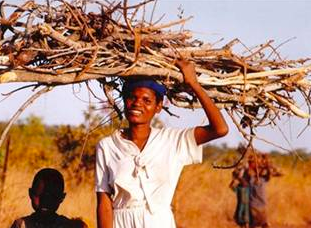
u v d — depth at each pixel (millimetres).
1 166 15094
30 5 5227
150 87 5297
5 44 5082
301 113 6012
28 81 5070
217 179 19109
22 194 13109
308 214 19844
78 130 17891
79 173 17328
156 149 5250
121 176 5195
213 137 5242
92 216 14758
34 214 5797
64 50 5133
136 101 5285
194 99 5867
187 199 17766
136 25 5488
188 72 5340
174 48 5492
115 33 5340
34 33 5129
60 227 5801
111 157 5293
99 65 5277
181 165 5301
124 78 5414
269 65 5926
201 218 17391
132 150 5246
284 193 20266
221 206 18328
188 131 5293
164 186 5227
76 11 5316
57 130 18266
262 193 16906
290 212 19812
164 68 5352
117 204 5270
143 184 5199
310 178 21594
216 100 5867
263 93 5871
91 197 15617
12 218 12469
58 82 5152
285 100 5980
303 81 5953
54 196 5801
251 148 6145
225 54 5746
